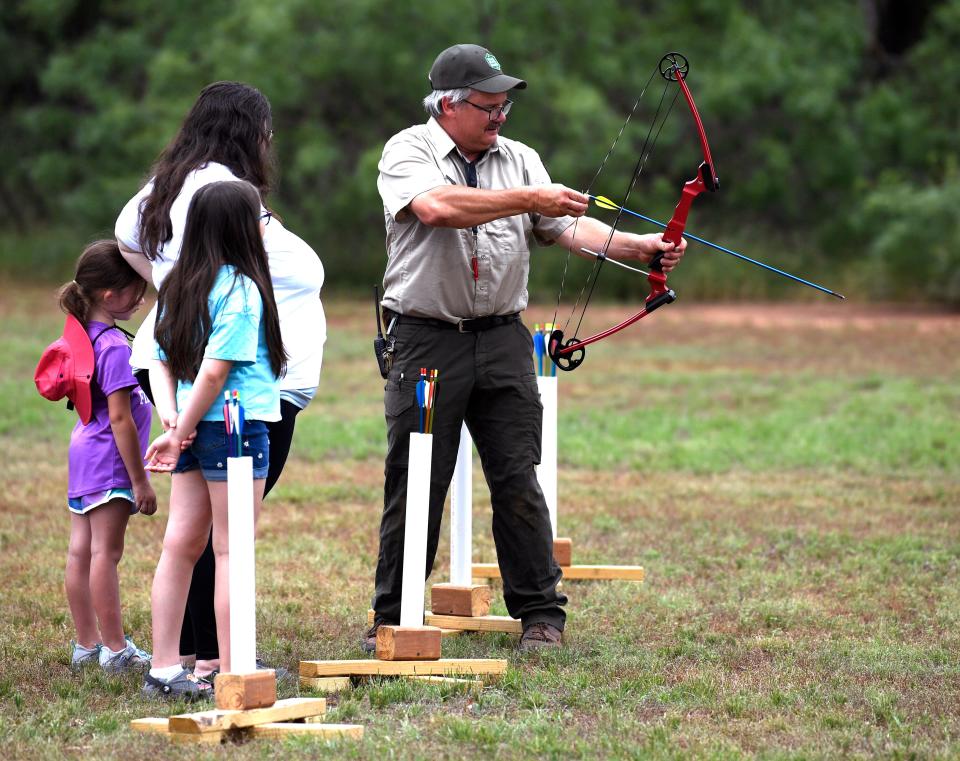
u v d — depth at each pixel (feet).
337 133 210.38
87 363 39.70
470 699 37.19
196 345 35.06
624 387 114.01
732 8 212.84
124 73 229.25
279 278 39.99
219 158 39.14
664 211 208.44
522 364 43.16
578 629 45.83
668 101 206.90
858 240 215.31
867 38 233.96
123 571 53.42
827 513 66.33
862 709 36.19
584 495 71.15
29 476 73.67
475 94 41.16
